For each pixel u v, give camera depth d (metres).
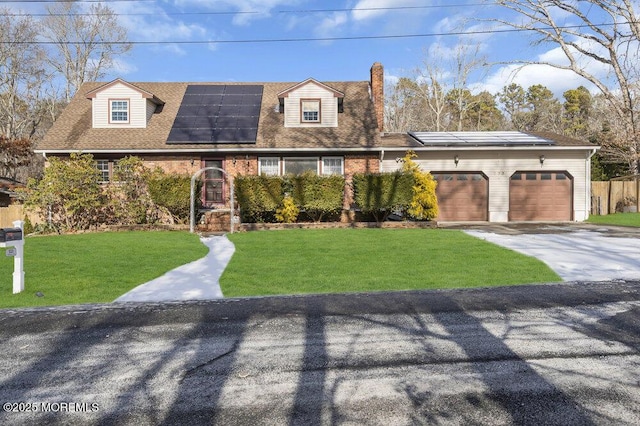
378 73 20.20
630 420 2.79
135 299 6.20
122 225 14.66
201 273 7.94
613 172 26.81
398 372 3.57
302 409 2.99
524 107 59.41
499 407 2.97
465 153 17.69
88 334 4.65
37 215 15.70
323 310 5.48
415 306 5.58
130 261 9.05
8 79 32.00
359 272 7.89
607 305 5.49
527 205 17.86
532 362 3.73
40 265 8.52
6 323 5.05
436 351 4.02
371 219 16.33
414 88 41.16
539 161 17.72
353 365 3.73
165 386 3.37
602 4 20.95
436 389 3.25
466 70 37.62
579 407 2.96
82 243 11.42
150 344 4.32
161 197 14.59
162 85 21.27
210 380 3.47
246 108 19.34
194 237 12.69
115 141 17.19
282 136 17.81
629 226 15.41
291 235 12.91
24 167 31.33
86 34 33.88
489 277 7.33
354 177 15.58
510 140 18.03
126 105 18.20
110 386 3.38
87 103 19.97
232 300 6.08
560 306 5.47
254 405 3.05
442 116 42.50
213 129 17.86
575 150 17.66
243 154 17.39
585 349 4.02
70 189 13.98
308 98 18.56
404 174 15.00
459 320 4.96
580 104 53.47
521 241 11.42
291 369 3.67
